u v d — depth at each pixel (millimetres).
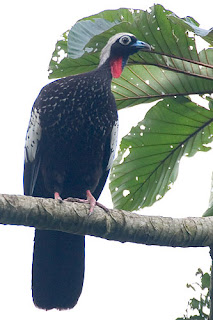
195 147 11375
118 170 11359
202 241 8773
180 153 11367
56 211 7863
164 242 8602
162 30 9945
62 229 8039
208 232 8789
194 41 10023
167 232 8562
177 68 10539
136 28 9883
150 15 9758
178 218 8781
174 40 10039
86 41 9398
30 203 7680
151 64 10648
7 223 7645
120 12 10219
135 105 11312
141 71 10961
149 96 11141
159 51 10227
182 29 9891
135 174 11398
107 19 10258
